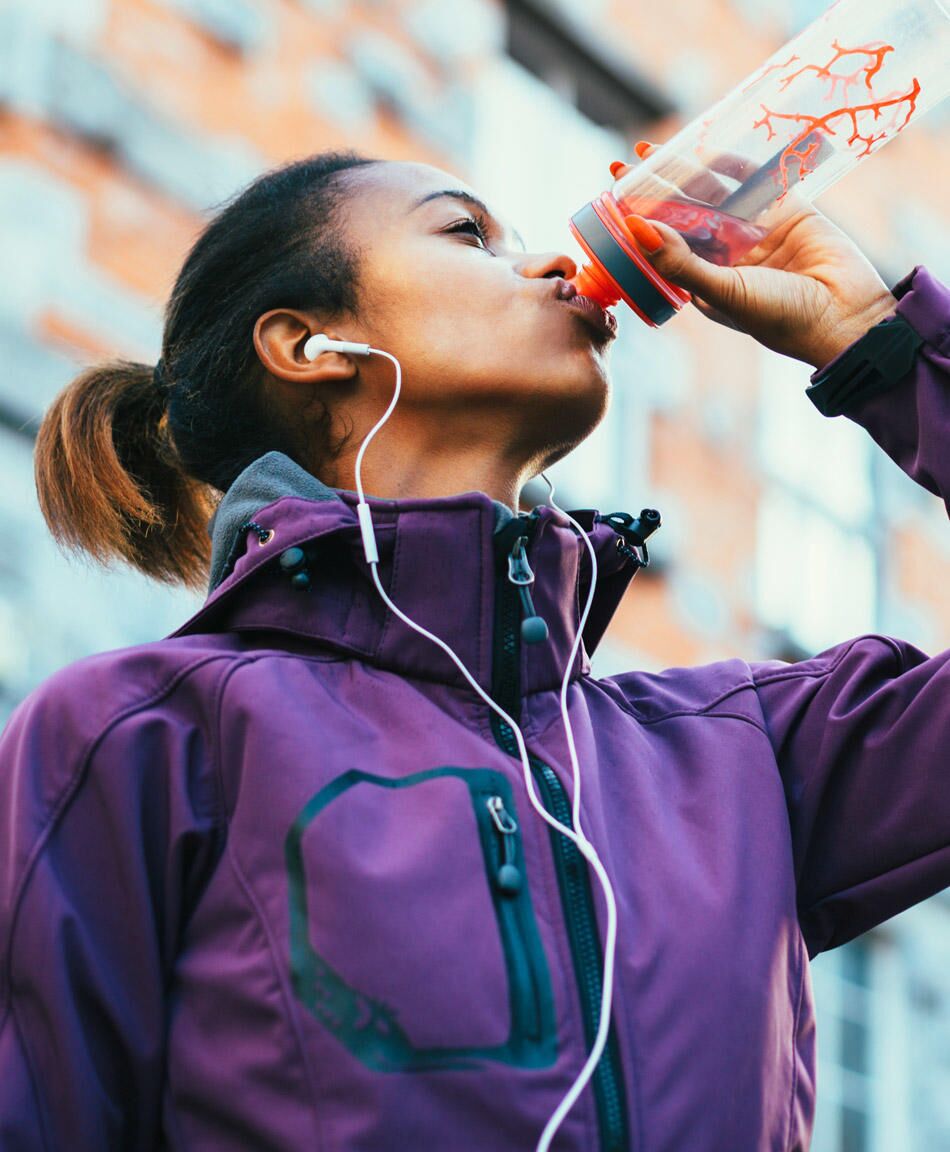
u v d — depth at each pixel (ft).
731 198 6.14
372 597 5.17
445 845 4.53
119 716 4.75
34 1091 4.34
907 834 5.28
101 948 4.51
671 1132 4.29
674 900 4.74
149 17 17.95
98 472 6.62
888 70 6.31
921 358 5.61
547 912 4.53
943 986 22.06
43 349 15.57
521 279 5.83
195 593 6.88
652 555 22.16
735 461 24.34
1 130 16.37
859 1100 20.85
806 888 5.38
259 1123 4.22
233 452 6.24
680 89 24.57
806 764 5.48
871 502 26.17
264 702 4.74
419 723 4.87
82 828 4.64
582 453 22.07
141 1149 4.43
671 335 24.06
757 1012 4.60
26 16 16.80
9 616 14.15
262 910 4.45
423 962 4.30
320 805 4.54
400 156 20.65
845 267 5.95
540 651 5.17
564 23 23.22
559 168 23.32
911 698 5.42
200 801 4.68
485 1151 4.12
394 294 5.89
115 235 16.80
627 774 5.13
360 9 20.54
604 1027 4.26
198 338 6.46
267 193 6.58
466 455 5.75
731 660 5.87
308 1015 4.27
